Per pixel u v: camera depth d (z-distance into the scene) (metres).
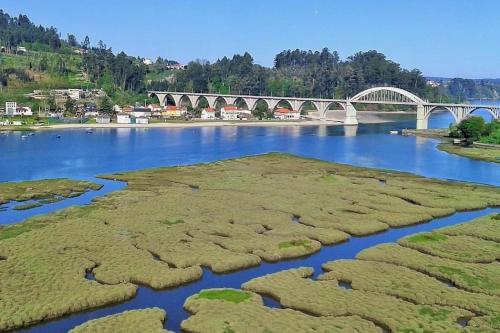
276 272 71.81
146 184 128.00
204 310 60.25
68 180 130.88
